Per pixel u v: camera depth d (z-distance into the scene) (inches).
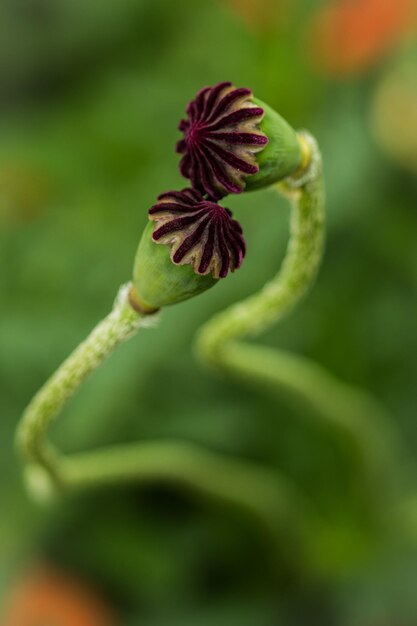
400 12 16.9
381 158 16.4
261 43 17.4
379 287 16.6
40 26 18.5
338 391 14.1
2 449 15.8
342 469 15.8
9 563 15.4
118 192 17.3
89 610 15.7
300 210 10.9
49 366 16.2
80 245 16.7
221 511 14.9
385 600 15.3
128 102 17.7
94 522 15.8
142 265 9.9
